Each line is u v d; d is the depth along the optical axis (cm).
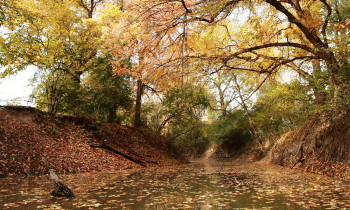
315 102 1252
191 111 2438
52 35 1650
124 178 877
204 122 3036
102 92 1758
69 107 1780
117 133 1850
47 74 1512
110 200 486
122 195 541
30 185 661
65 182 749
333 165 962
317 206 423
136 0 1159
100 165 1206
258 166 1691
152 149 2020
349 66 1013
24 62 1566
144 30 1214
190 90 2217
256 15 1202
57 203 454
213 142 3122
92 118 1667
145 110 2256
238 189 628
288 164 1493
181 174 1070
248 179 864
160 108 2353
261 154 2414
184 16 1116
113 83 1791
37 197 508
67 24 1705
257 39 1239
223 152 3164
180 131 2567
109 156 1385
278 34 1289
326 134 1141
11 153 922
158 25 1152
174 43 1246
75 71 1738
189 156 3594
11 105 1324
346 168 862
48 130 1276
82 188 639
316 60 1431
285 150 1697
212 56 1183
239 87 2462
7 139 988
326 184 696
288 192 571
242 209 405
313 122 1368
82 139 1426
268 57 1205
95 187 657
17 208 413
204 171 1252
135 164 1471
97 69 1788
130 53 1277
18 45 1507
